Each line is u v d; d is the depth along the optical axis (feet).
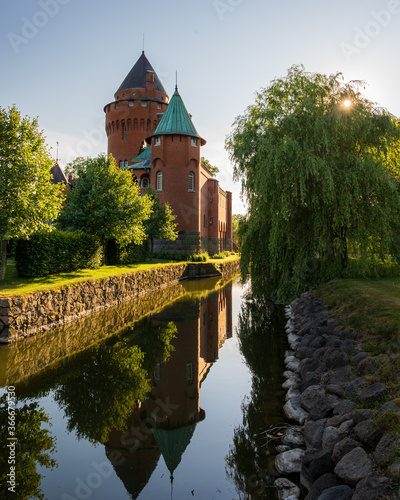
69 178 142.20
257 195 43.52
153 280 76.79
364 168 40.75
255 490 14.15
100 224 66.44
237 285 91.30
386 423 12.52
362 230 41.14
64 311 43.21
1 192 39.73
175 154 122.11
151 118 155.94
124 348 35.40
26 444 18.29
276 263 47.93
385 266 47.47
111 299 56.70
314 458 13.38
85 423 20.62
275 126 43.65
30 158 42.11
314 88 43.78
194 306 59.88
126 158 156.46
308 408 18.61
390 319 23.88
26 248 46.91
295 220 46.52
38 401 23.30
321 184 42.04
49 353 32.48
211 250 153.79
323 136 40.81
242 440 17.98
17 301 34.71
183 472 15.87
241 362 31.30
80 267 60.44
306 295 45.93
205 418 21.17
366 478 10.61
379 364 17.78
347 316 29.25
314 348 27.20
